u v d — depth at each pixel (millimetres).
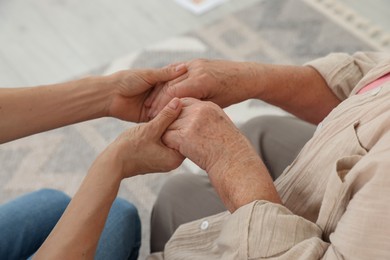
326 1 1922
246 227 799
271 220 794
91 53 1846
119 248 979
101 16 1991
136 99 1017
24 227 982
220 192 868
